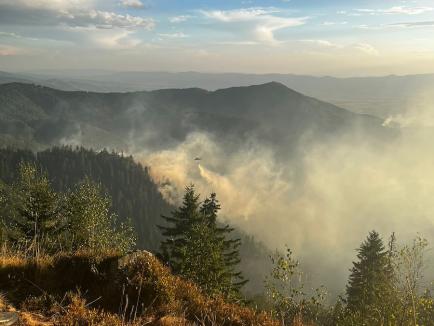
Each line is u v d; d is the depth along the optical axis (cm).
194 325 686
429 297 834
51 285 734
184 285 849
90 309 671
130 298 738
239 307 842
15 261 763
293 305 844
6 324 538
